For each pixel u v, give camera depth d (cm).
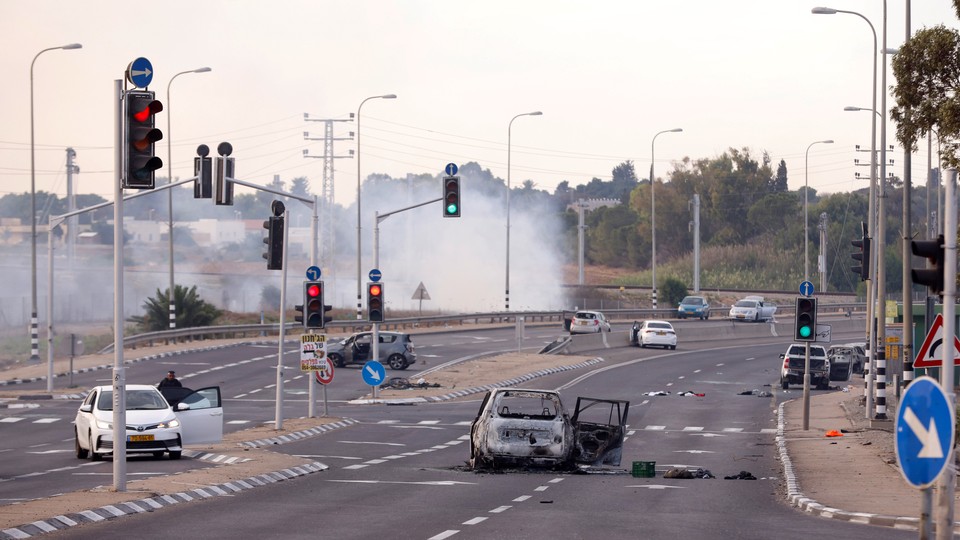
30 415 7175
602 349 13038
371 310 7988
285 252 6119
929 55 4338
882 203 6500
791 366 9344
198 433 5081
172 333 12206
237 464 4425
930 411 1709
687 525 2867
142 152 3300
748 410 7694
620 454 4556
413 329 14750
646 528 2800
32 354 10894
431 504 3331
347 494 3597
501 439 4325
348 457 5006
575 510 3194
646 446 5684
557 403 4412
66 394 8231
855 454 4925
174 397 5319
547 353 12006
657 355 12462
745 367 11188
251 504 3316
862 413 7088
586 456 4528
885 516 2992
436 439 5900
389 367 10488
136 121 3303
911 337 5212
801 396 8744
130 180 3294
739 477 4281
